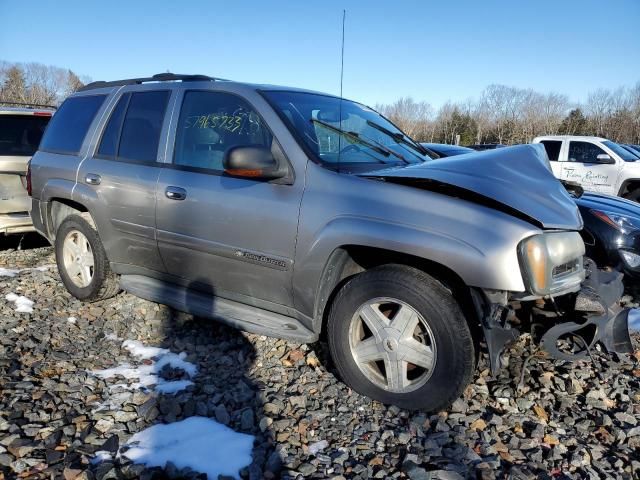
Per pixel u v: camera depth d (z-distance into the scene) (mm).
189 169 3645
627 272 5332
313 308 3160
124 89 4305
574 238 2918
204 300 3729
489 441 2711
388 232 2822
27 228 5980
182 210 3596
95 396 3055
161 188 3713
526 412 3014
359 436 2742
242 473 2438
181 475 2414
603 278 3264
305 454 2586
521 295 2725
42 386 3152
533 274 2652
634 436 2805
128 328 4074
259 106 3408
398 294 2881
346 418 2895
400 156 3719
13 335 3863
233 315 3521
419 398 2900
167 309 4371
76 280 4602
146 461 2502
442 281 2982
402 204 2865
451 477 2402
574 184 3854
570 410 3047
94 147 4320
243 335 3922
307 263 3084
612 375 3480
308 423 2832
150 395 3094
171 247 3748
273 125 3303
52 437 2623
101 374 3352
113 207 4043
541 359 3549
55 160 4613
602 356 3756
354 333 3094
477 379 3318
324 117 3623
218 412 2898
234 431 2770
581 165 12281
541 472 2484
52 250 6465
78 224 4410
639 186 11625
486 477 2412
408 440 2705
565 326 2887
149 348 3736
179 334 3963
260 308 3512
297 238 3104
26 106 7559
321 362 3516
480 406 3018
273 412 2928
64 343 3789
